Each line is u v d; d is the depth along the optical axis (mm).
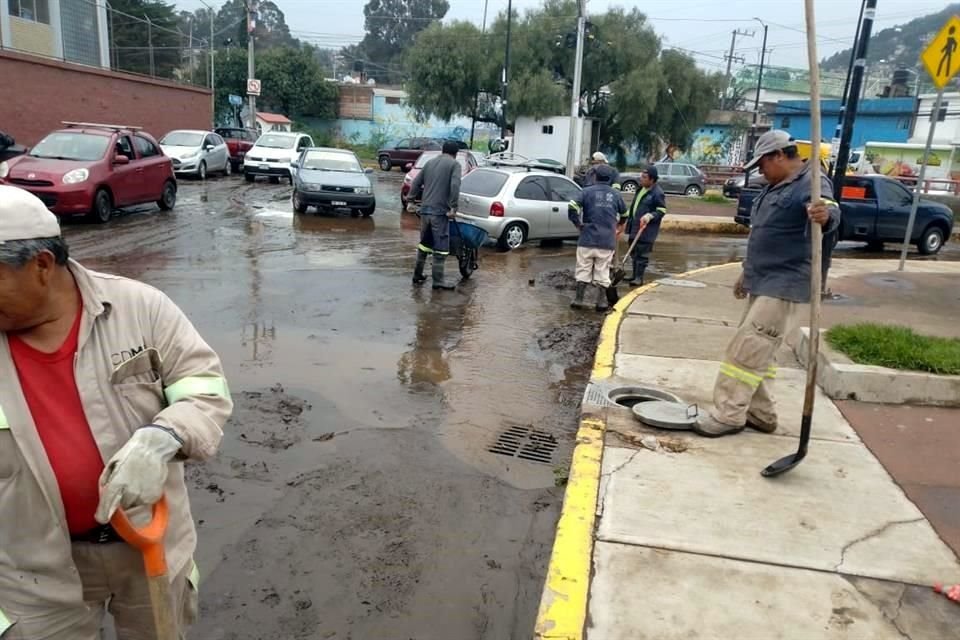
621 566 3359
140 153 15156
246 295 8891
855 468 4383
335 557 3705
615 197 9164
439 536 3945
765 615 3047
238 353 6758
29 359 1930
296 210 17047
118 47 30047
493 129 54844
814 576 3318
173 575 2176
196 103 31719
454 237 10258
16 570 2004
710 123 54219
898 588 3248
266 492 4309
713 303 9039
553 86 40906
